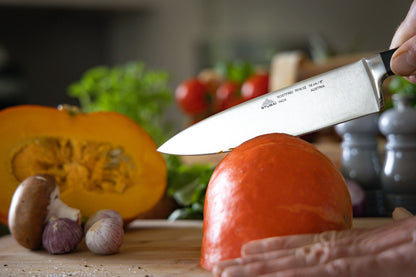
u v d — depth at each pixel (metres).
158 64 2.18
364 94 0.46
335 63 0.86
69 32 2.03
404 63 0.43
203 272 0.38
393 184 0.55
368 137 0.59
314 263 0.32
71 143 0.54
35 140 0.53
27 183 0.46
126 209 0.54
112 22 2.12
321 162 0.37
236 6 2.22
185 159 0.78
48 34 1.99
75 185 0.54
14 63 1.95
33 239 0.46
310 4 2.24
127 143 0.55
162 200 0.65
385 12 2.24
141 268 0.41
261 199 0.36
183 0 2.17
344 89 0.47
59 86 2.02
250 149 0.38
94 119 0.55
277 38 2.24
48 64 2.00
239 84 1.03
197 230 0.55
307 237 0.34
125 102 0.96
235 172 0.37
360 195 0.57
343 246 0.33
